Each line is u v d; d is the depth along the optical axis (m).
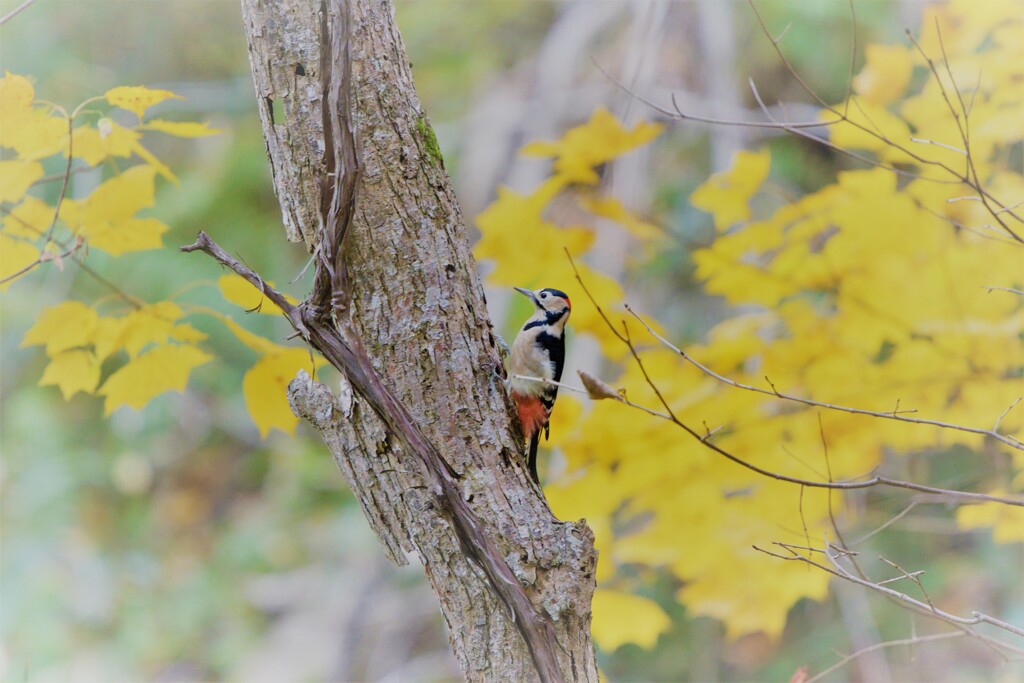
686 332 16.12
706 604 9.28
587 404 9.28
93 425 20.77
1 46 17.28
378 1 6.43
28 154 6.88
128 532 20.36
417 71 20.48
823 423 8.86
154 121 6.86
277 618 19.83
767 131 15.51
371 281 6.16
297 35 6.14
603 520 9.12
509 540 5.94
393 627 19.30
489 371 6.38
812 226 8.37
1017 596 13.21
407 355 6.14
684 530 9.16
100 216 7.36
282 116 6.23
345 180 5.56
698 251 8.67
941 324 8.47
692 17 16.47
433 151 6.48
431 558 6.04
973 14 7.55
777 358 8.79
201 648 19.31
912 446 8.88
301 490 21.25
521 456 6.42
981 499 5.58
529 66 19.77
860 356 8.71
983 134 7.69
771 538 9.05
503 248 8.53
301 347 7.74
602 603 9.11
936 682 13.07
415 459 5.63
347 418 6.09
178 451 21.31
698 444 8.86
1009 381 8.38
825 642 15.00
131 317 7.61
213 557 20.55
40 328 7.45
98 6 18.69
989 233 8.05
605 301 8.67
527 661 5.83
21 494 19.45
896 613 14.38
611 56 17.11
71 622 18.89
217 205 19.45
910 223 8.15
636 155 15.96
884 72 7.91
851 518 10.48
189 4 19.22
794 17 15.99
